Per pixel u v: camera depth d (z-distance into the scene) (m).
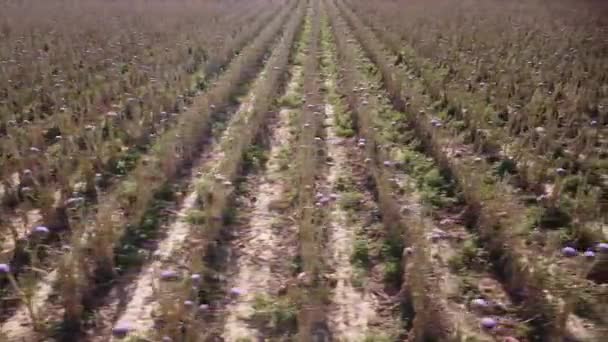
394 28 23.38
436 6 32.78
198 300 6.09
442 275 6.72
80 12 27.08
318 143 10.60
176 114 11.89
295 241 7.43
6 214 7.90
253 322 5.89
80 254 6.45
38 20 23.69
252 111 12.32
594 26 23.91
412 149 10.57
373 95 13.62
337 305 6.20
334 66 17.56
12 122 10.92
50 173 8.77
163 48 18.61
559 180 8.43
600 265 6.69
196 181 9.16
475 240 7.39
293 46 21.34
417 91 13.45
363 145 10.35
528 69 15.37
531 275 6.39
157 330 5.62
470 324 5.89
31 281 6.12
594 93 13.30
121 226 7.44
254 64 17.73
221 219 7.79
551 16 27.47
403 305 6.13
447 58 17.27
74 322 5.80
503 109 12.46
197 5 33.31
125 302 6.18
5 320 5.85
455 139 10.67
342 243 7.43
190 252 7.00
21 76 14.43
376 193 8.75
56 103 12.42
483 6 32.59
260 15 29.88
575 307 6.08
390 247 7.20
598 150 10.34
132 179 8.91
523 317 6.02
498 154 10.20
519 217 7.71
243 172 9.63
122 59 17.09
